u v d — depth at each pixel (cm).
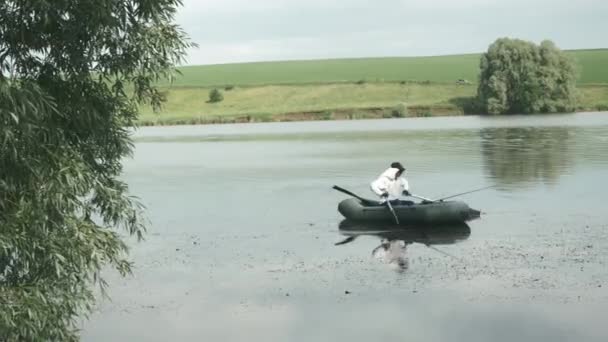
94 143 912
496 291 1217
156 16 851
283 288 1277
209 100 11656
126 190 966
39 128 789
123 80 891
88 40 832
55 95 853
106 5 794
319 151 4541
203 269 1441
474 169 3231
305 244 1673
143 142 6200
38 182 781
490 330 1017
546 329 1014
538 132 5706
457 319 1072
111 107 892
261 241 1722
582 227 1778
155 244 1711
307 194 2586
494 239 1670
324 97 11275
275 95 11625
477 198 2359
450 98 10438
